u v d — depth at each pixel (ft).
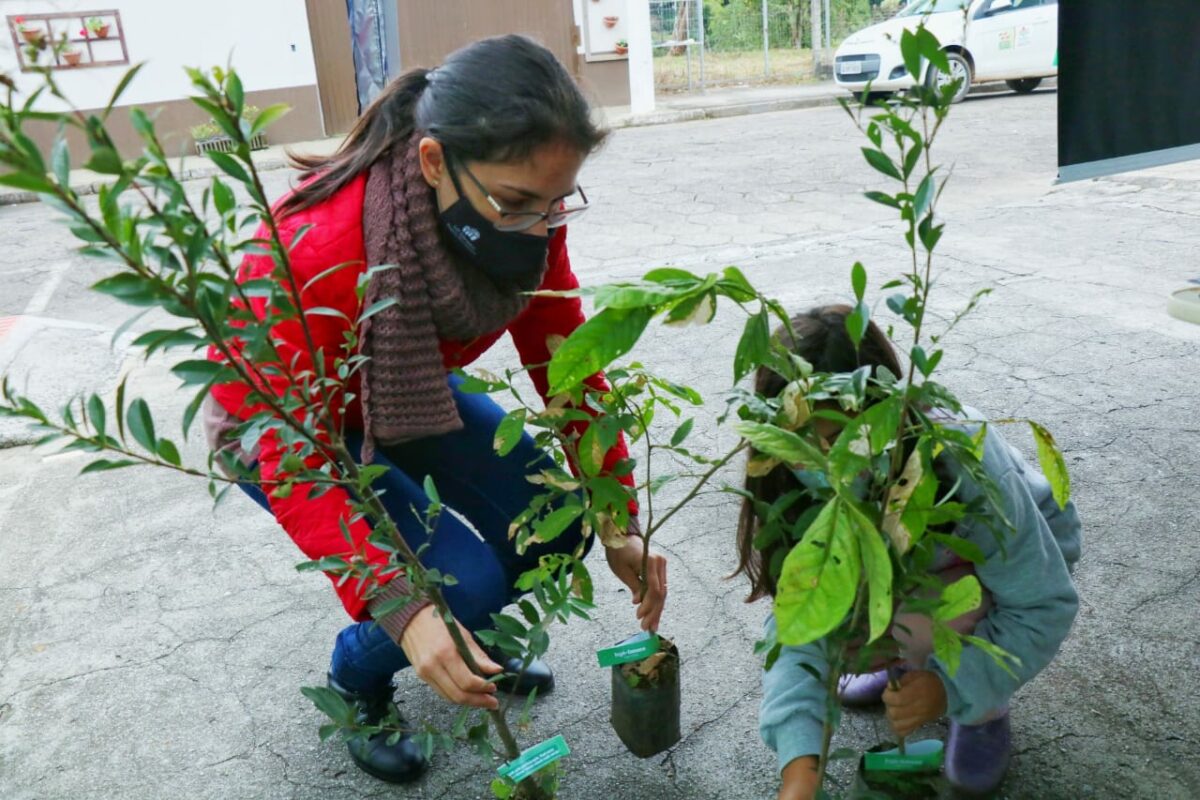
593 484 4.75
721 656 7.32
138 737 6.92
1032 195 21.18
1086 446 9.81
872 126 3.36
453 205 4.98
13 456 12.03
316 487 4.61
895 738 6.12
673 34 50.57
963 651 5.29
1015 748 6.14
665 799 6.04
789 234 20.10
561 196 4.97
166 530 9.89
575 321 6.44
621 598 8.16
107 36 36.63
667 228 21.49
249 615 8.33
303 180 5.42
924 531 3.83
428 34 41.45
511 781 5.24
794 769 5.08
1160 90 9.14
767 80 50.03
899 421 3.43
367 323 5.04
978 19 36.68
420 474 6.43
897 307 3.52
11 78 2.78
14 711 7.27
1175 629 7.10
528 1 42.80
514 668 6.99
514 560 6.64
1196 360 11.68
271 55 39.99
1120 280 14.78
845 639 3.88
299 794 6.30
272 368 4.32
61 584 9.01
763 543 4.20
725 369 12.75
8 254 24.71
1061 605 5.35
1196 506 8.62
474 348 6.11
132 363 14.83
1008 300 14.23
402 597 4.50
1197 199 19.20
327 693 4.85
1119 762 5.97
